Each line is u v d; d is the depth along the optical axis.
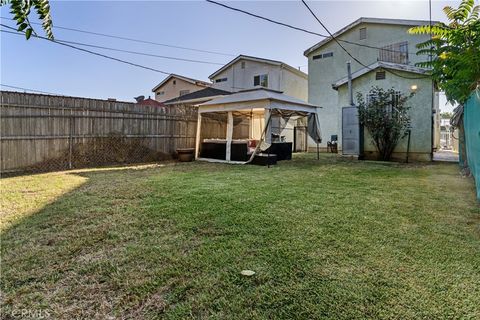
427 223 2.86
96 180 5.39
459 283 1.72
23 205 3.57
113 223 2.90
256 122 12.89
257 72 17.78
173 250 2.26
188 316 1.47
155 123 9.32
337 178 5.68
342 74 15.00
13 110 6.36
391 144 9.48
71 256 2.17
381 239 2.44
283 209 3.37
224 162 8.95
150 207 3.46
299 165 8.16
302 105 9.15
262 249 2.25
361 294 1.62
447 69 3.10
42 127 6.81
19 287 1.76
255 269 1.93
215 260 2.07
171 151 9.81
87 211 3.31
